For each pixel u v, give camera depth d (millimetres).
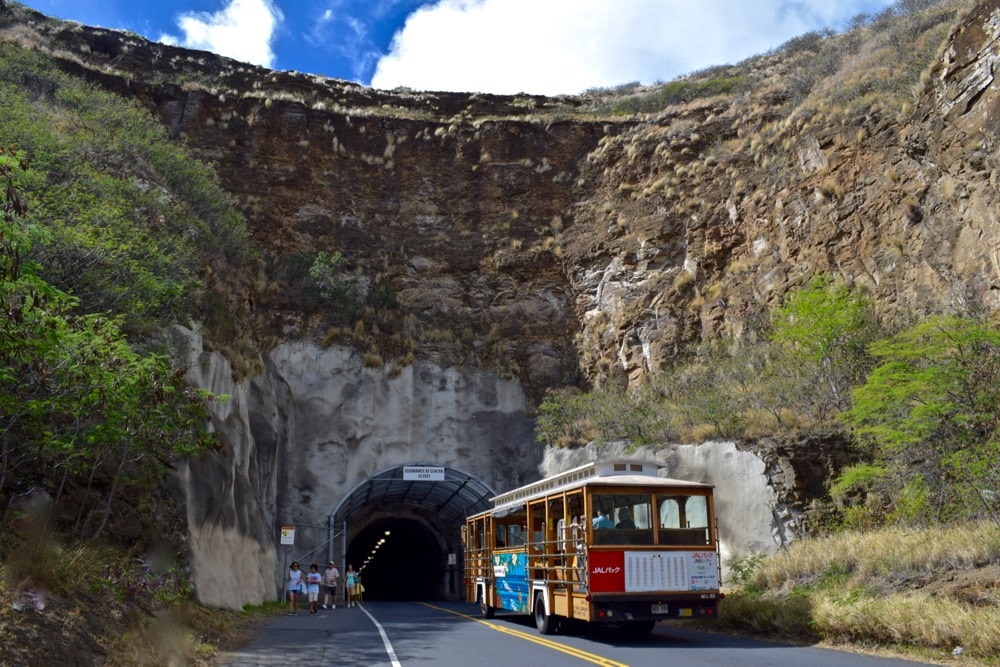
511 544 22094
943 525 18828
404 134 48781
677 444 30891
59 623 9172
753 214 39594
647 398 36281
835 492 24328
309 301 40438
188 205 32656
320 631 18344
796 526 24797
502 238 46281
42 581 9938
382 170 47500
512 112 53875
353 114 48750
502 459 39625
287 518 36000
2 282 9891
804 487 25484
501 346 42688
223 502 23672
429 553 57812
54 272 16234
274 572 31484
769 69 54406
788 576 19328
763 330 35500
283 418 37250
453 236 46344
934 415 20250
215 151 45062
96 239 17516
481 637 16875
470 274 45250
